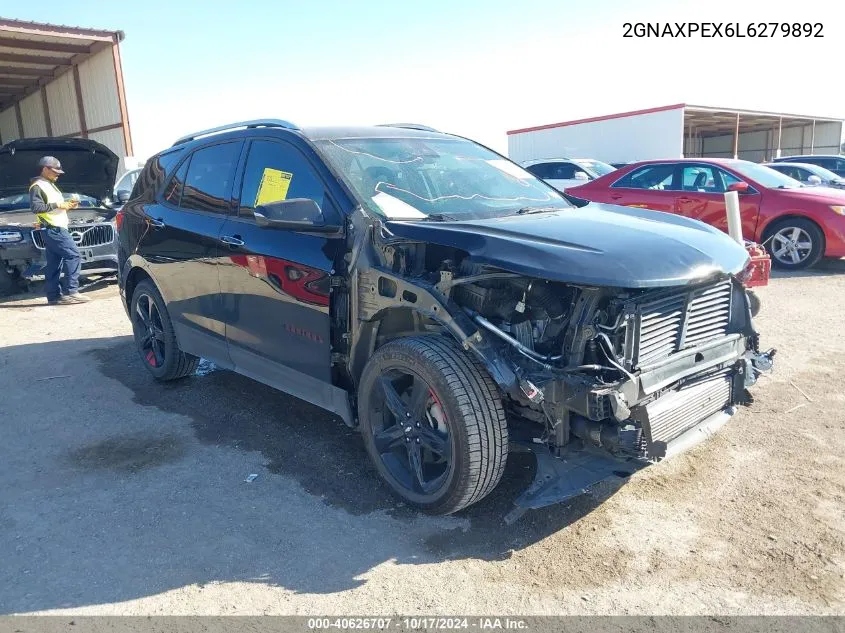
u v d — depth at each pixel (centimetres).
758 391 489
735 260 334
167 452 419
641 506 342
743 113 2780
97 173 1016
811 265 961
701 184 1025
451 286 312
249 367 436
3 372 584
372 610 272
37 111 2288
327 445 423
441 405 310
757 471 373
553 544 313
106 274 1044
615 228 340
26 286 948
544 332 310
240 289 421
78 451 423
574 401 287
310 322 373
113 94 1767
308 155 391
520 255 297
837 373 524
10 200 995
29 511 352
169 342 517
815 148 3534
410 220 352
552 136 2739
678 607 269
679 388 323
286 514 344
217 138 474
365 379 348
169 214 493
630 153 2475
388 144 424
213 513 346
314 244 368
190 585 289
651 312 305
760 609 267
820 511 332
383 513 342
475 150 470
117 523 338
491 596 279
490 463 308
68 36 1625
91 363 604
